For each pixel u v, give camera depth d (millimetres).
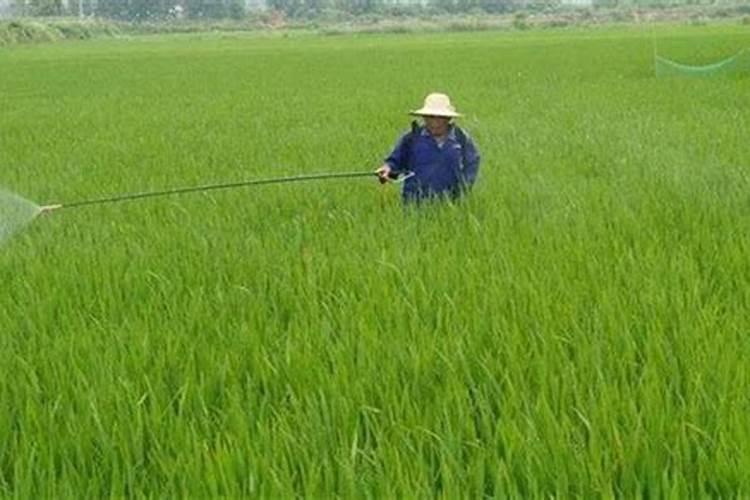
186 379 4160
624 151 11672
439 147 7996
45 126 18594
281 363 4340
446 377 4090
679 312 4766
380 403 3943
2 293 6051
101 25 121625
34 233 7703
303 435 3580
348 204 8570
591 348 4262
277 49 64250
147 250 6918
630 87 22547
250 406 3896
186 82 33594
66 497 3271
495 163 11039
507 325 4633
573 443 3459
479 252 6492
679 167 10031
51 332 5121
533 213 7902
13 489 3529
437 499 3168
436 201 7949
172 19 160000
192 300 5383
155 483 3402
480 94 22828
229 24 144125
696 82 23047
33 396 4121
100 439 3701
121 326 5066
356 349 4574
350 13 160375
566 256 6141
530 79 27797
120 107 23297
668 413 3588
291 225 7652
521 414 3646
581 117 16141
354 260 6172
